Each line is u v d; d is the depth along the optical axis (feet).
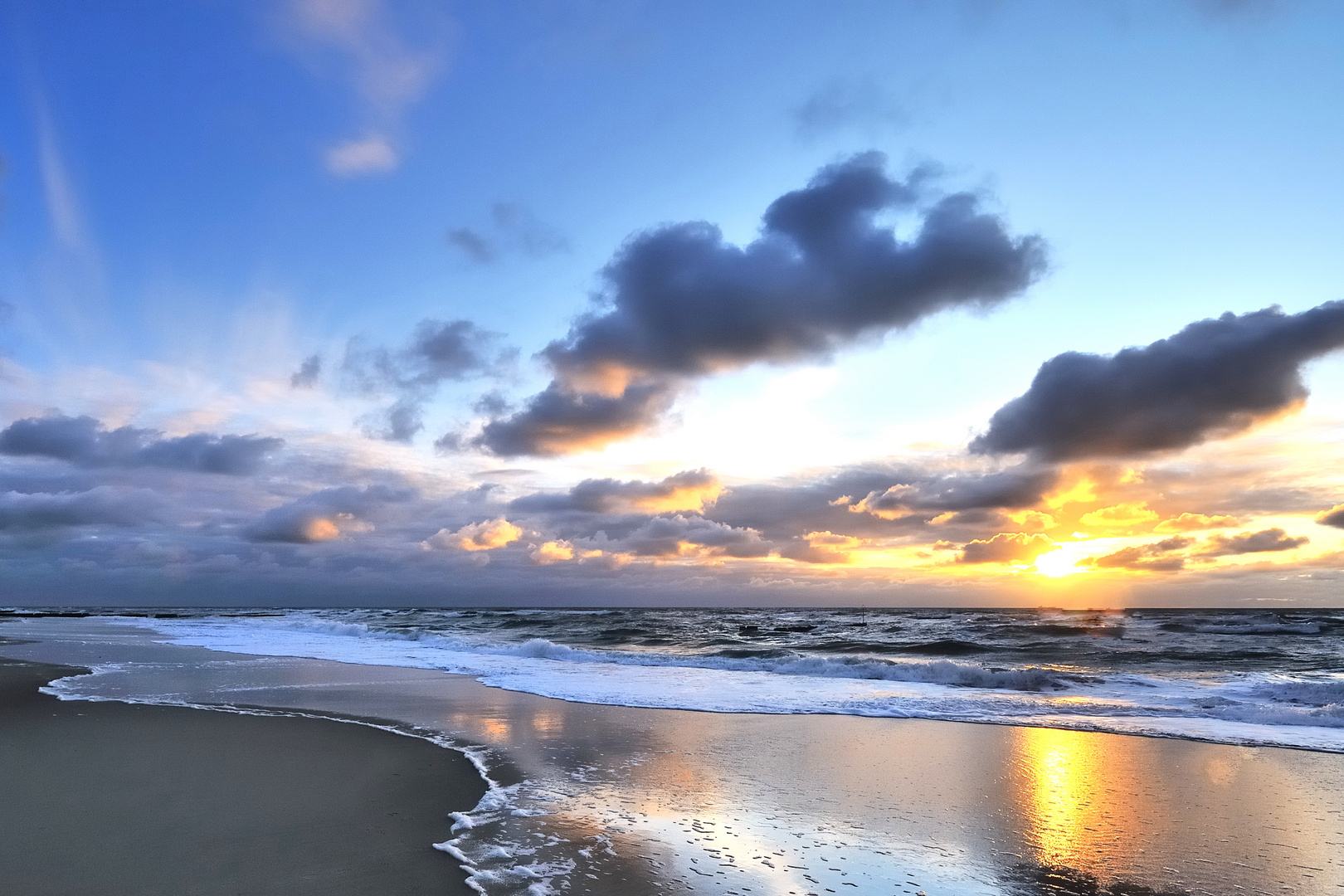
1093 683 49.90
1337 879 16.22
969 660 73.92
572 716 36.42
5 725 31.63
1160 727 34.45
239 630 124.36
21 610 347.15
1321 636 108.27
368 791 21.80
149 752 26.40
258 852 16.51
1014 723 35.47
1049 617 216.33
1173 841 18.60
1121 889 15.66
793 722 35.53
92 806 19.89
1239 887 15.83
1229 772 25.93
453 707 38.81
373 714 35.96
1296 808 21.47
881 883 15.66
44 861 15.72
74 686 45.16
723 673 56.90
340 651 75.66
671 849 17.42
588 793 22.25
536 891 14.62
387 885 14.66
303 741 28.76
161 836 17.46
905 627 146.51
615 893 14.69
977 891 15.42
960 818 20.34
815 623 176.24
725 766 26.22
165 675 51.62
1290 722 35.91
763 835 18.65
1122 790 23.40
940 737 31.99
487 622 160.56
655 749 28.89
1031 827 19.60
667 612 343.46
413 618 184.96
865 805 21.49
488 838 17.81
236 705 38.09
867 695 44.68
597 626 141.69
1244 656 75.56
